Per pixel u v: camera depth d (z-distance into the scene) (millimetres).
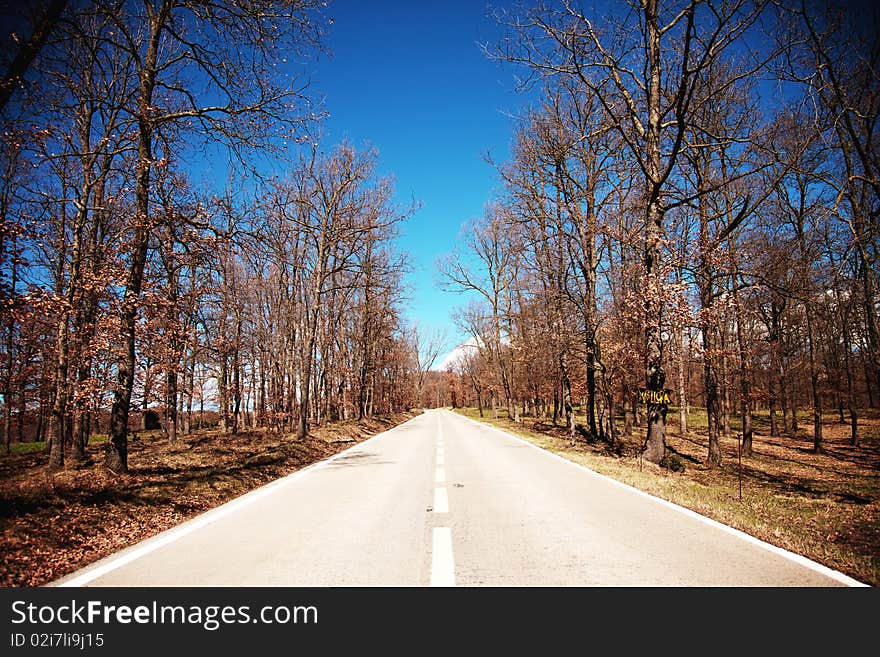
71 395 12016
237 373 24625
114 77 12078
